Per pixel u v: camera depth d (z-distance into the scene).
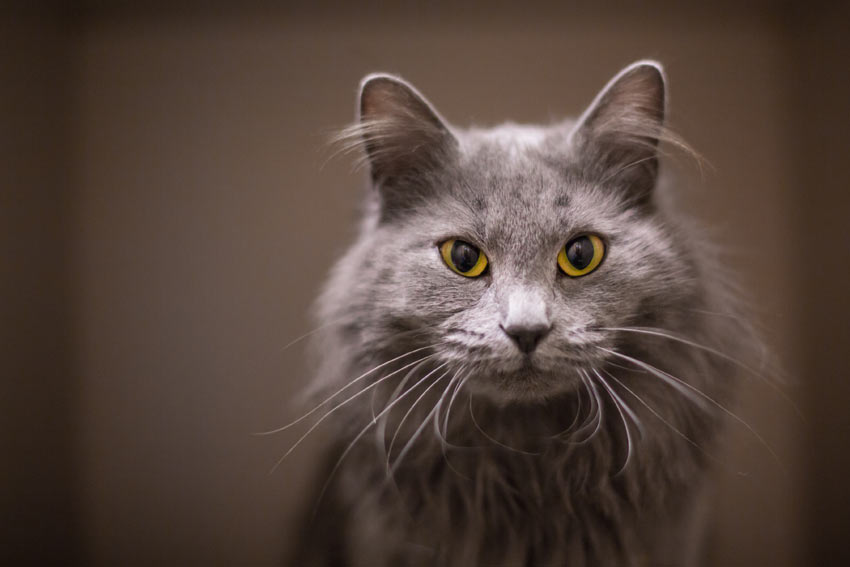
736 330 0.40
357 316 0.38
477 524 0.38
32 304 0.52
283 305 0.55
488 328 0.35
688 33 0.55
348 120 0.55
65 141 0.55
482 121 0.55
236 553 0.54
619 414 0.37
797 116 0.54
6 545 0.50
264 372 0.56
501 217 0.36
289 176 0.56
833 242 0.52
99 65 0.55
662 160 0.40
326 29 0.56
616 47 0.55
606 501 0.38
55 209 0.54
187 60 0.56
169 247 0.56
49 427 0.53
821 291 0.53
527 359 0.34
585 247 0.36
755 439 0.52
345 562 0.43
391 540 0.39
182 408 0.55
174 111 0.56
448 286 0.36
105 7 0.55
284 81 0.56
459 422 0.38
